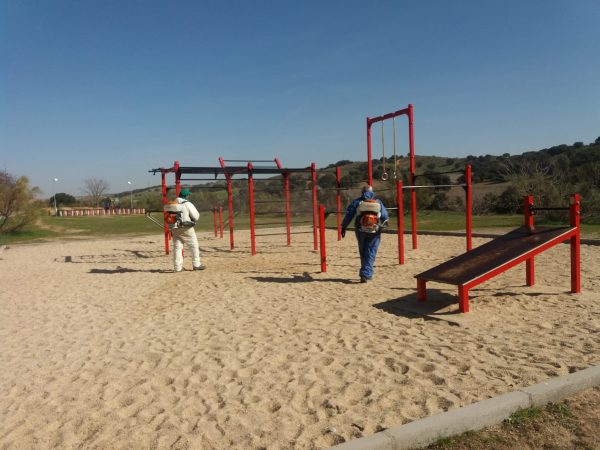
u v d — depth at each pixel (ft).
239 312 23.08
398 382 13.76
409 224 72.28
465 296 20.25
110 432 11.80
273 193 71.00
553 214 65.00
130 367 16.33
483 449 10.26
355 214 29.22
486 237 49.83
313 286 28.32
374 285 27.63
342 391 13.38
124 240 70.18
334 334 18.70
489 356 15.30
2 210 82.48
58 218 129.70
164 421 12.26
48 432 11.99
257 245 53.78
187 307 24.72
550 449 10.09
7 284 34.14
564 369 13.76
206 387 14.28
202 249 51.90
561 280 26.16
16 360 17.58
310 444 10.73
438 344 16.78
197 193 90.48
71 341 19.72
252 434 11.31
